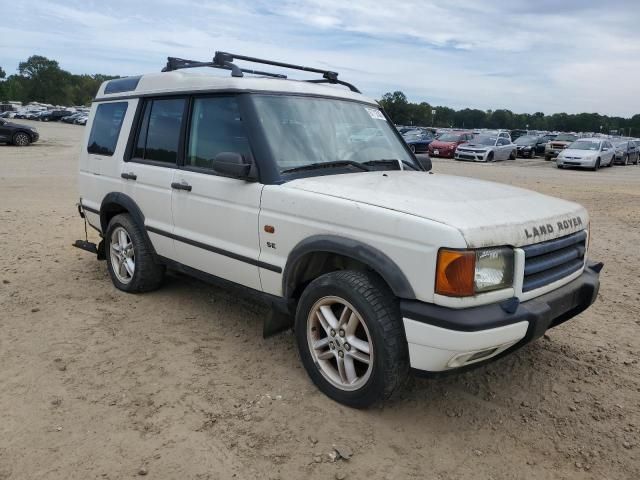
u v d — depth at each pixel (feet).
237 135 12.87
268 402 11.14
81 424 10.26
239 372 12.37
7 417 10.43
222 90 13.20
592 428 10.61
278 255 11.90
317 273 12.03
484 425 10.63
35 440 9.76
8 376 11.94
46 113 208.33
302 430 10.23
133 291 17.01
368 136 14.58
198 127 14.02
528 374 12.70
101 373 12.16
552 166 85.15
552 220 10.83
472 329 9.09
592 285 11.69
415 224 9.49
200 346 13.64
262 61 15.55
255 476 9.02
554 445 10.07
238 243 12.84
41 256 21.50
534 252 10.12
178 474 9.01
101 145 17.75
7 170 50.98
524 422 10.77
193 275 14.90
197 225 13.91
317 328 11.57
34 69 439.22
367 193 10.84
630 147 97.60
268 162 12.09
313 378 11.59
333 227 10.69
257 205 12.14
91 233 25.71
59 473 8.95
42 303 16.26
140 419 10.46
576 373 12.80
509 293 9.78
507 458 9.67
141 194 15.74
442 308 9.32
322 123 13.65
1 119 83.15
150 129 15.72
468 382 12.26
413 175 13.25
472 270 9.16
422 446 9.93
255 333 14.51
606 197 44.06
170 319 15.26
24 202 33.78
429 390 11.85
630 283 19.76
